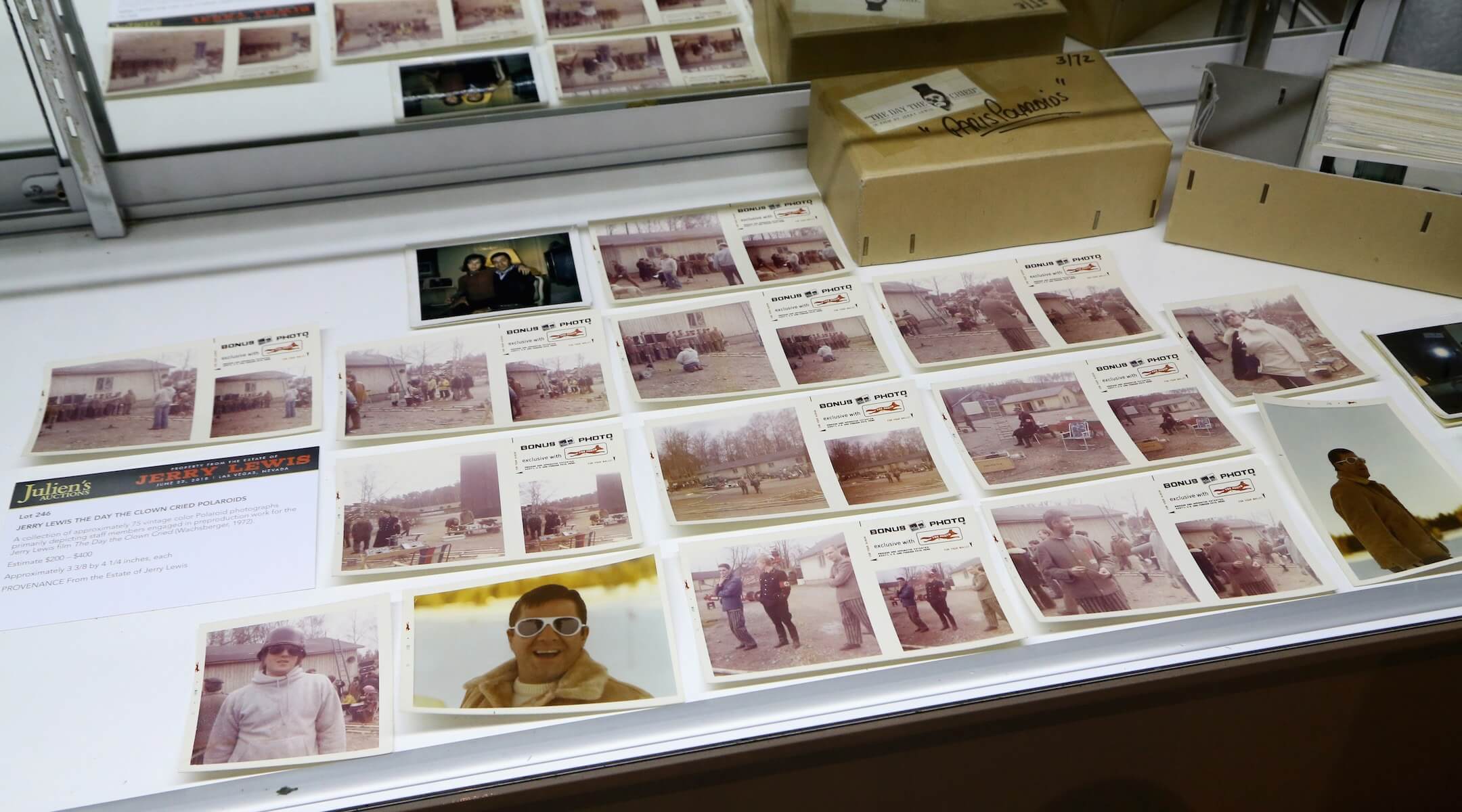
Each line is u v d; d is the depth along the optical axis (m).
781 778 1.30
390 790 1.20
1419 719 1.45
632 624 1.35
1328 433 1.57
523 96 1.93
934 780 1.36
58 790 1.19
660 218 1.93
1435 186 1.70
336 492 1.50
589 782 1.21
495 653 1.31
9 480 1.51
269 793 1.20
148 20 1.86
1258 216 1.81
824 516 1.47
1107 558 1.42
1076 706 1.30
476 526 1.46
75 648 1.32
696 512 1.47
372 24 1.96
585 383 1.65
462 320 1.74
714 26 2.05
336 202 1.96
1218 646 1.33
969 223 1.83
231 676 1.29
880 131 1.81
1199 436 1.58
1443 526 1.45
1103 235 1.91
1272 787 1.49
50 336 1.70
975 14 1.97
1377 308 1.77
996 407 1.62
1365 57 2.14
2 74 1.64
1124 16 2.03
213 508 1.48
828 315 1.76
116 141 1.82
